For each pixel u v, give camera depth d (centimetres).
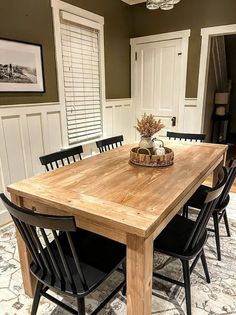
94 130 371
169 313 148
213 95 507
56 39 284
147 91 423
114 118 405
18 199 145
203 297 159
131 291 115
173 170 175
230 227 240
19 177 264
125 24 397
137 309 116
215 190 122
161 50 392
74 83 324
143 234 100
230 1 323
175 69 386
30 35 256
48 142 293
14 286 171
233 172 171
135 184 148
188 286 139
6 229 246
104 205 120
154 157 182
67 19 294
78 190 140
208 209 129
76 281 119
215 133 558
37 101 274
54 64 288
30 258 151
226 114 534
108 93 386
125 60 413
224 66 536
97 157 214
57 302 129
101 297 161
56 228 100
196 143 267
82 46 327
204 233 149
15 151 256
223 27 335
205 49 354
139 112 441
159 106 418
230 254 202
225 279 175
